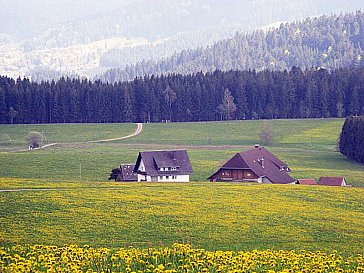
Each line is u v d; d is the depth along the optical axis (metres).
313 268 62.16
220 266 59.03
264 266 62.22
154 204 130.25
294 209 130.12
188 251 64.94
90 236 101.62
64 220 112.38
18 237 98.44
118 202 130.75
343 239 104.12
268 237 104.19
